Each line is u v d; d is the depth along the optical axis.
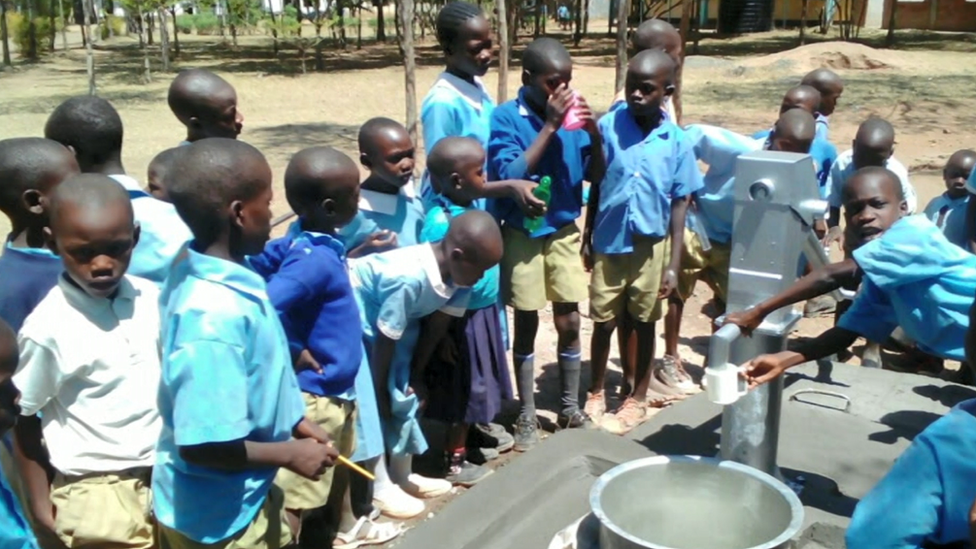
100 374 2.74
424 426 4.74
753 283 2.79
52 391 2.72
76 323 2.71
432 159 3.95
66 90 19.03
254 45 30.20
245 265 2.59
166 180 2.55
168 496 2.47
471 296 3.95
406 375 3.86
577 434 3.46
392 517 3.83
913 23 32.50
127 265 2.69
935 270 2.84
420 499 4.00
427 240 3.94
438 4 29.42
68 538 2.73
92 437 2.75
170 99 3.76
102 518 2.73
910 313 2.93
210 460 2.31
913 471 2.00
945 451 1.96
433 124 4.34
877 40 28.06
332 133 13.90
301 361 3.26
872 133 5.12
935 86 17.78
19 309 2.95
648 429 3.63
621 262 4.42
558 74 4.05
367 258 3.66
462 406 4.00
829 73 5.74
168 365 2.31
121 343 2.77
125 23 36.94
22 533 2.21
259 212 2.44
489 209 4.24
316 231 3.37
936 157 11.05
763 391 2.84
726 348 2.55
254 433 2.42
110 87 19.45
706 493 2.53
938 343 2.95
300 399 2.61
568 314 4.39
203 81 3.71
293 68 22.94
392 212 3.96
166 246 3.19
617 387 5.16
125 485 2.79
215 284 2.34
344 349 3.31
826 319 6.27
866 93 17.00
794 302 2.77
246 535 2.52
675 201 4.39
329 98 17.78
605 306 4.48
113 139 3.48
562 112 3.97
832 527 2.93
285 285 3.15
